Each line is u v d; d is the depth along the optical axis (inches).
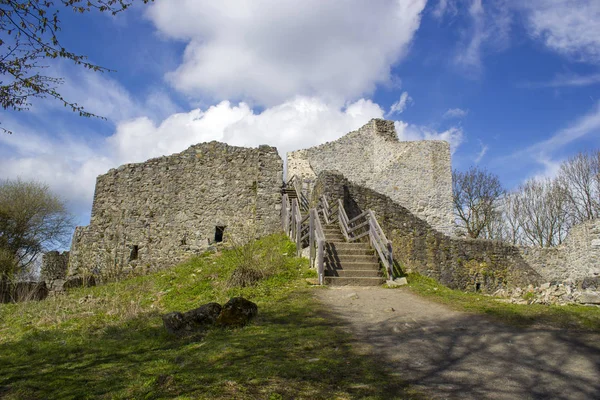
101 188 670.5
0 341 272.1
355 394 137.2
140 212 648.4
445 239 537.0
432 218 892.0
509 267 571.5
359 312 268.2
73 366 197.5
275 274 386.3
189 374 159.0
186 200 644.1
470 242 553.6
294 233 521.0
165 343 222.1
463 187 1178.6
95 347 231.0
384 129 979.9
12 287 500.7
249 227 629.3
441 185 912.9
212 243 623.2
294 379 149.5
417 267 507.8
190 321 235.5
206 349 193.2
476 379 152.2
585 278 526.6
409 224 523.8
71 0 204.4
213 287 370.6
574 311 247.0
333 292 333.4
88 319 309.9
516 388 143.6
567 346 188.4
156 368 176.7
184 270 498.6
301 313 261.7
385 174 914.7
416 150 928.3
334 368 161.6
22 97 211.8
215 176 652.1
